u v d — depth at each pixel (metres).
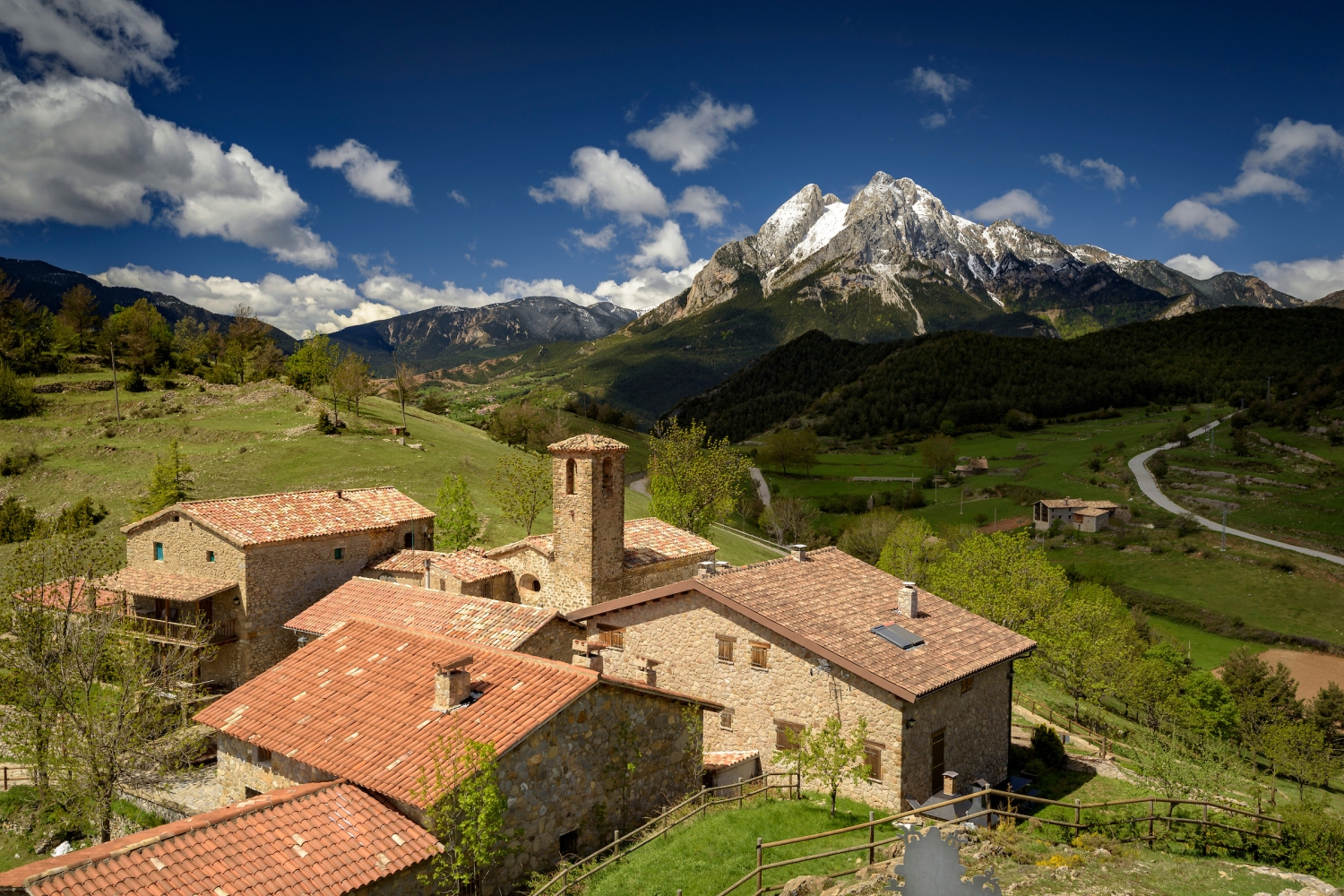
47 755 29.11
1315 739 54.25
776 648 28.72
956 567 59.06
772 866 17.06
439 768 17.41
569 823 19.95
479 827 16.61
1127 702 60.69
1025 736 39.66
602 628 33.81
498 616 32.34
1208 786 25.84
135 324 129.50
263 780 21.12
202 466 78.75
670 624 31.61
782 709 28.48
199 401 104.31
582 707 20.34
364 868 15.95
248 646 38.34
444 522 52.66
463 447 98.75
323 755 19.42
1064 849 19.16
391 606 35.28
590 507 35.84
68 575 31.77
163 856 15.22
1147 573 101.38
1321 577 94.38
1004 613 51.75
